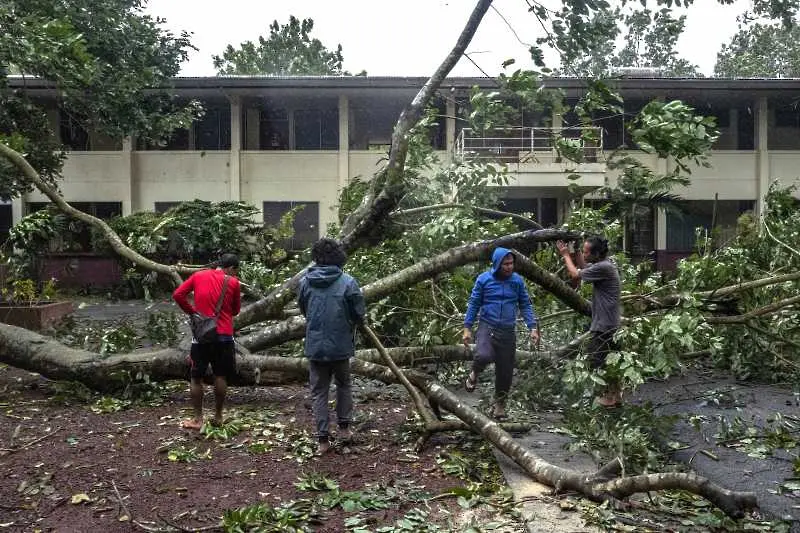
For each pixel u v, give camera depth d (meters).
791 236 8.20
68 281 20.06
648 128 6.37
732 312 7.87
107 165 21.80
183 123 17.28
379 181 8.25
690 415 6.06
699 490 3.60
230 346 5.81
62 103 17.05
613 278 6.21
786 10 6.54
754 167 21.81
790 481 4.66
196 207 16.41
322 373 5.29
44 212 11.99
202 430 5.66
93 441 5.48
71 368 6.93
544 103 7.67
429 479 4.68
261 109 22.61
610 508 4.05
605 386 6.13
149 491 4.40
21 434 5.65
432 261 6.99
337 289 5.23
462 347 7.13
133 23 15.57
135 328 9.39
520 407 6.36
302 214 22.31
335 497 4.25
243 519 3.80
